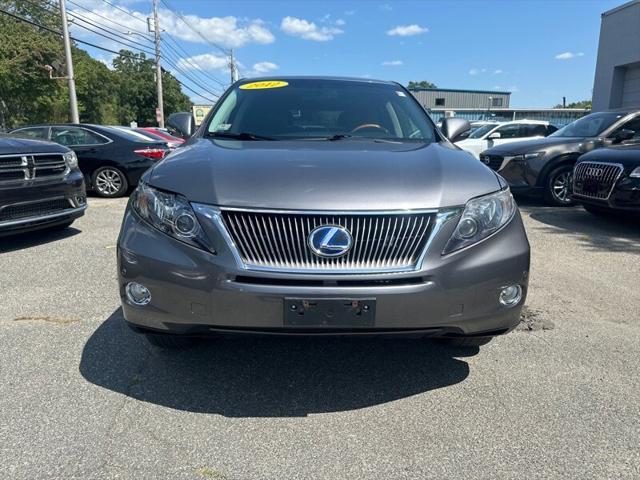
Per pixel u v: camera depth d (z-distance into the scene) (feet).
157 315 7.93
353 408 8.43
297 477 6.82
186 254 7.68
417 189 7.91
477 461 7.15
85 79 143.84
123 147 31.48
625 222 23.79
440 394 8.85
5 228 16.85
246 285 7.42
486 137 42.11
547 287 14.40
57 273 15.29
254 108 12.16
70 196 19.11
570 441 7.59
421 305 7.55
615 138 27.89
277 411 8.31
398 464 7.09
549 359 10.09
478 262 7.82
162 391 8.81
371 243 7.53
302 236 7.48
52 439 7.45
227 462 7.08
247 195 7.69
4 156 16.66
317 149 9.57
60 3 87.51
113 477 6.73
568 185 28.02
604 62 55.98
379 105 12.46
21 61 110.42
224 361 9.88
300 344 10.60
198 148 9.75
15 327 11.28
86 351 10.18
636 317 12.28
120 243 8.22
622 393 8.88
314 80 13.52
